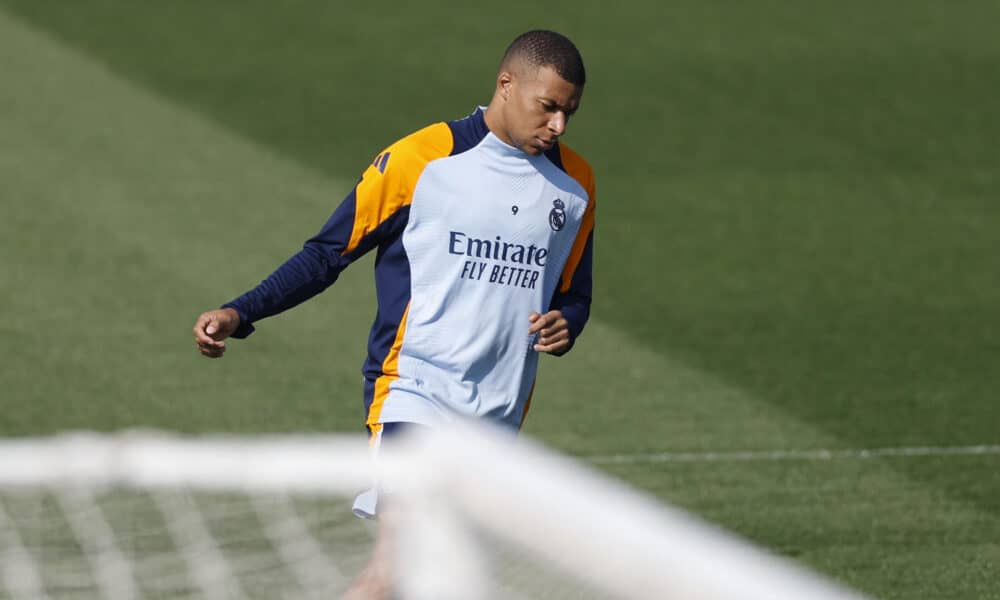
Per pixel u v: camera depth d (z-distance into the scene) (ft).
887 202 126.31
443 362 43.88
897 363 87.15
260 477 26.48
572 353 87.15
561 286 45.80
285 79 162.40
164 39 176.96
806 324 94.63
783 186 130.41
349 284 98.53
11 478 26.78
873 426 76.07
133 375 80.64
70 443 27.40
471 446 21.53
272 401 77.36
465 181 43.42
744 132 148.25
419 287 43.91
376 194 43.39
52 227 109.81
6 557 44.27
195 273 100.48
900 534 61.46
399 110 152.46
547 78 42.19
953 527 62.44
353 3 196.13
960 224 120.26
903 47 183.83
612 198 125.18
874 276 105.91
